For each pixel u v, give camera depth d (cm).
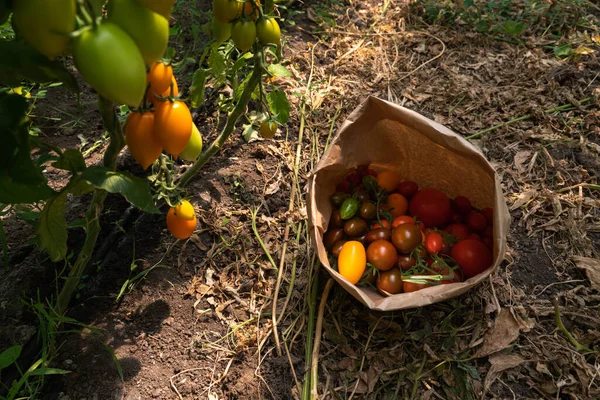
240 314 181
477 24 293
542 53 281
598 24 303
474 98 257
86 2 83
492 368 168
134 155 125
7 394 155
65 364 163
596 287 188
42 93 227
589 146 235
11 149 103
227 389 164
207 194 211
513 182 224
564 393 165
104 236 195
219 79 174
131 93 82
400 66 277
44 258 183
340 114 252
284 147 232
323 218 187
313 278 188
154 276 186
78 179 115
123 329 173
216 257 195
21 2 78
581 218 210
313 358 167
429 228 196
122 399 158
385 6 313
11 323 168
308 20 302
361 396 165
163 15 90
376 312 180
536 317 182
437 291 155
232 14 137
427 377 168
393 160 207
